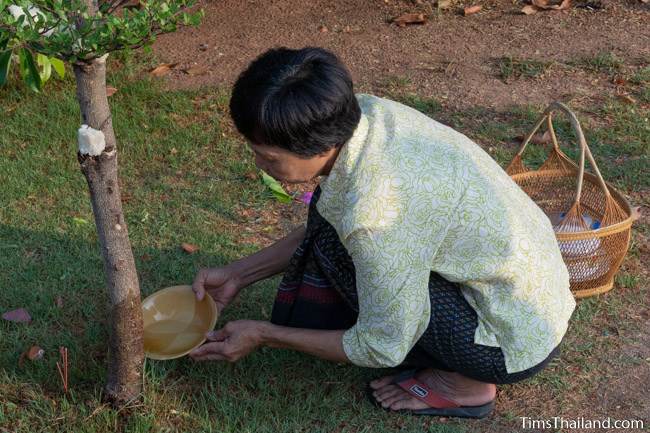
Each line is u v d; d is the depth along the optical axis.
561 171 3.55
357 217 2.17
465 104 4.70
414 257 2.24
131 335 2.51
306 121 2.04
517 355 2.44
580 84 4.87
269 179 3.79
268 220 3.76
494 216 2.29
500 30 5.54
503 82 4.92
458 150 2.30
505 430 2.71
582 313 3.19
